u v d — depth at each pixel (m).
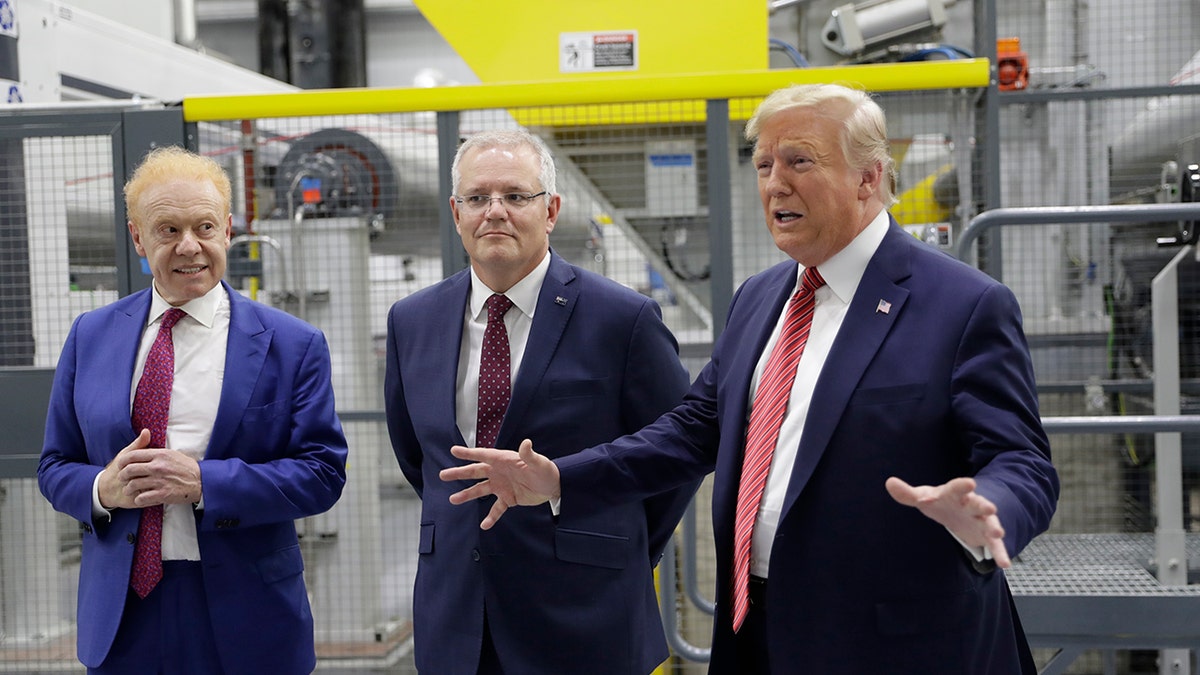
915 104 3.50
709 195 3.37
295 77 7.81
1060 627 2.76
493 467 1.74
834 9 4.10
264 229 3.66
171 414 1.98
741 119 3.45
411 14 8.99
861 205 1.64
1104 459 4.46
